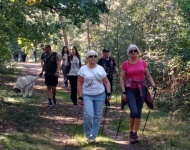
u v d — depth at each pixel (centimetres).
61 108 1551
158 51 1656
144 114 1447
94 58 1116
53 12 1917
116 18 2403
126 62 1145
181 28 1515
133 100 1130
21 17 1642
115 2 2458
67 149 1079
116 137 1202
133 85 1138
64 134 1198
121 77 1149
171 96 1522
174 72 1530
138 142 1152
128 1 2348
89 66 1123
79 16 1867
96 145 1104
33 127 1236
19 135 1117
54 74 1570
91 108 1108
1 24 1313
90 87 1116
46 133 1186
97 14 1881
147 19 1931
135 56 1136
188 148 1102
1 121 1249
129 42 2161
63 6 1869
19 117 1328
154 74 1648
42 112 1457
